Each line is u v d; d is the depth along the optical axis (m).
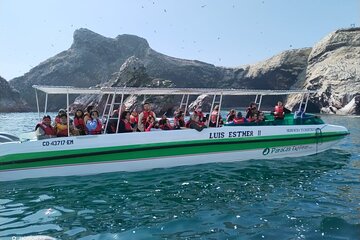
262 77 107.56
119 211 8.26
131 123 13.41
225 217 7.75
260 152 14.39
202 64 127.06
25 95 123.56
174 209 8.36
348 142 20.88
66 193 9.83
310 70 93.69
